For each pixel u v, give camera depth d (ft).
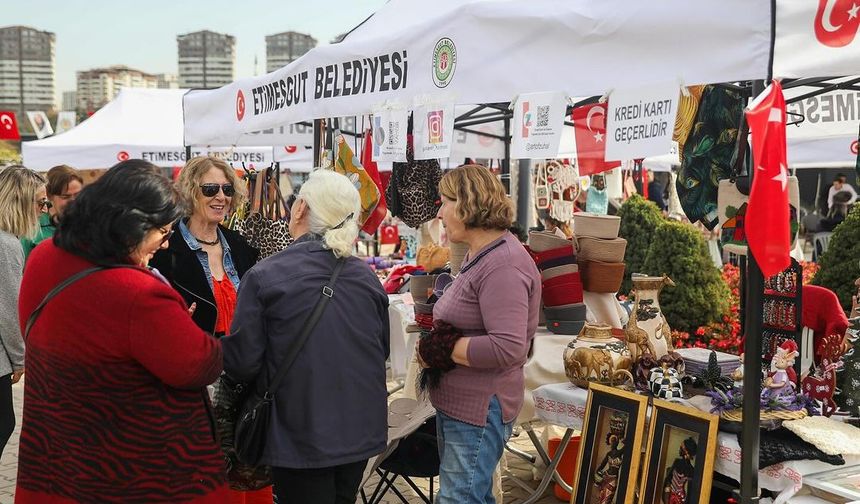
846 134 17.26
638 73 8.51
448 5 13.03
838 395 10.59
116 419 6.52
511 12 9.93
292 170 38.11
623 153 9.08
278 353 8.07
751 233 7.52
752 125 7.48
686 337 16.49
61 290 6.50
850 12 7.17
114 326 6.39
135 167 6.80
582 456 10.55
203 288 10.32
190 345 6.64
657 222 20.31
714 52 7.79
